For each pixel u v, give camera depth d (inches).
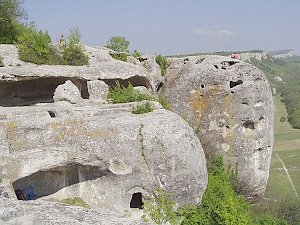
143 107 698.8
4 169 548.4
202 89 922.1
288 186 1566.2
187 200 637.3
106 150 603.5
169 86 988.6
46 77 790.5
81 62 867.4
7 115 613.0
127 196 618.8
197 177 634.8
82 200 644.1
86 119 623.8
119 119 635.5
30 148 589.6
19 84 842.8
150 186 613.3
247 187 924.6
